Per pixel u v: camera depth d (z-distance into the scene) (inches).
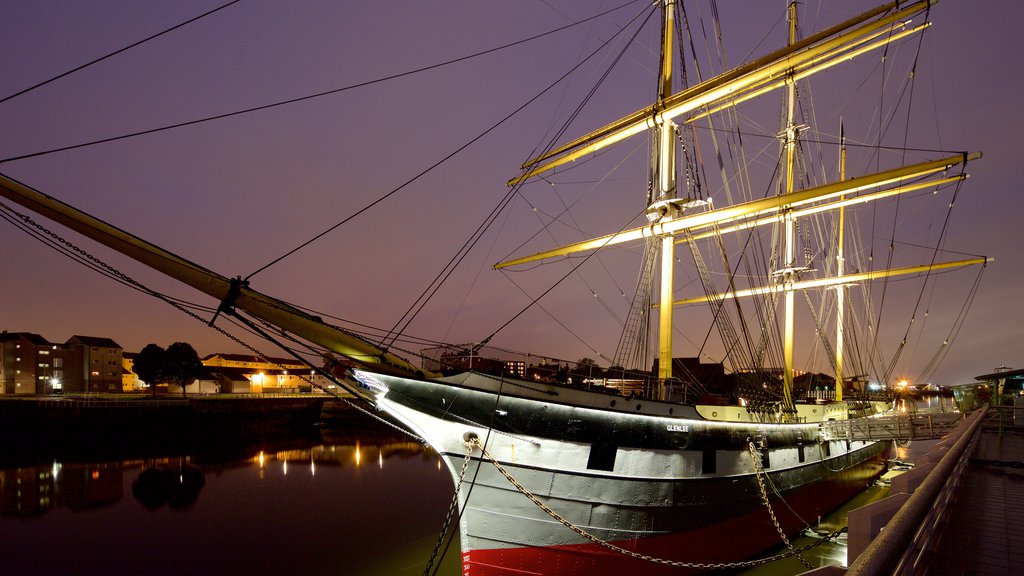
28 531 1159.0
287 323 460.8
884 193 1199.6
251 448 2440.9
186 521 1239.5
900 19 773.3
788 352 1393.9
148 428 2331.4
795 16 1256.2
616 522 548.4
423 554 1011.3
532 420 527.2
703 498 607.5
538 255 1043.3
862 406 1323.8
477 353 570.9
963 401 1583.4
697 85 812.6
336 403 3435.0
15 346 3417.8
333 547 1052.5
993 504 353.1
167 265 419.8
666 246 836.6
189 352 3284.9
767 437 731.4
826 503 968.9
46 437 2062.0
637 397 591.2
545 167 958.4
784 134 1343.5
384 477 1785.2
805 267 1441.9
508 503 530.0
